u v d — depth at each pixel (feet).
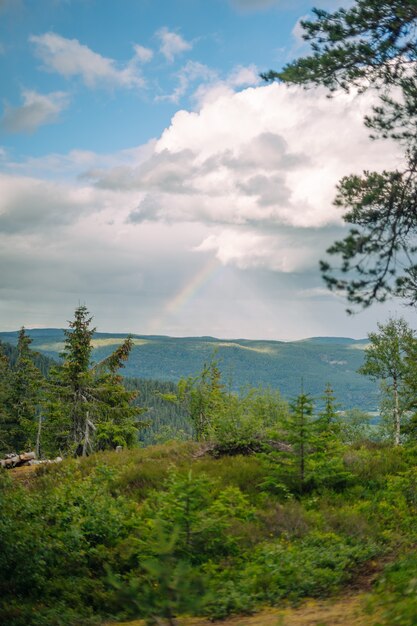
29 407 201.87
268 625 23.30
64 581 30.45
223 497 43.45
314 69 38.88
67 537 35.29
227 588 28.81
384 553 34.99
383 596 24.97
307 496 49.96
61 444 141.18
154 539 33.04
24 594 29.35
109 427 136.26
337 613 24.48
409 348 114.42
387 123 38.50
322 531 39.19
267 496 48.62
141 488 51.08
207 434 109.19
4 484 40.78
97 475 54.49
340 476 52.01
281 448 61.00
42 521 37.22
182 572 16.67
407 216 38.65
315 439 51.34
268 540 37.14
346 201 39.14
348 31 38.04
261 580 29.58
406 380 116.16
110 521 39.11
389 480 52.21
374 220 38.86
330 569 31.55
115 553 34.42
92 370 144.97
